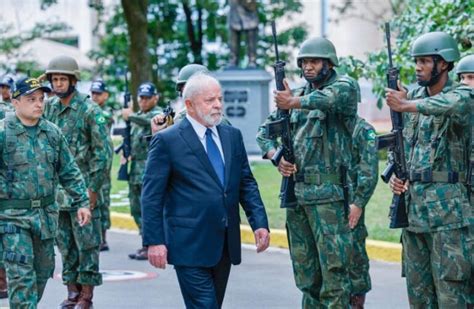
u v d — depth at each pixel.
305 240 8.44
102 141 9.62
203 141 7.27
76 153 9.62
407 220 7.75
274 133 8.21
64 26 34.66
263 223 7.39
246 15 25.95
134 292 11.10
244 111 25.69
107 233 16.17
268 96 25.77
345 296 8.22
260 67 27.77
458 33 11.92
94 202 9.62
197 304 7.12
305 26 32.38
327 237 8.16
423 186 7.67
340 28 38.81
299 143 8.27
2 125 7.88
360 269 9.02
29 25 37.88
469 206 7.64
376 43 37.75
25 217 7.83
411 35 13.16
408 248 7.92
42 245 7.99
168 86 31.56
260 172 21.25
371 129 8.33
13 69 32.34
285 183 8.33
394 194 7.76
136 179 13.32
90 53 32.06
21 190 7.84
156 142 7.22
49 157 7.97
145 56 26.05
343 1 36.62
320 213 8.16
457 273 7.59
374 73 13.27
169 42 31.83
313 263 8.45
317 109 8.07
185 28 32.06
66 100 9.70
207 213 7.16
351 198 8.27
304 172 8.23
